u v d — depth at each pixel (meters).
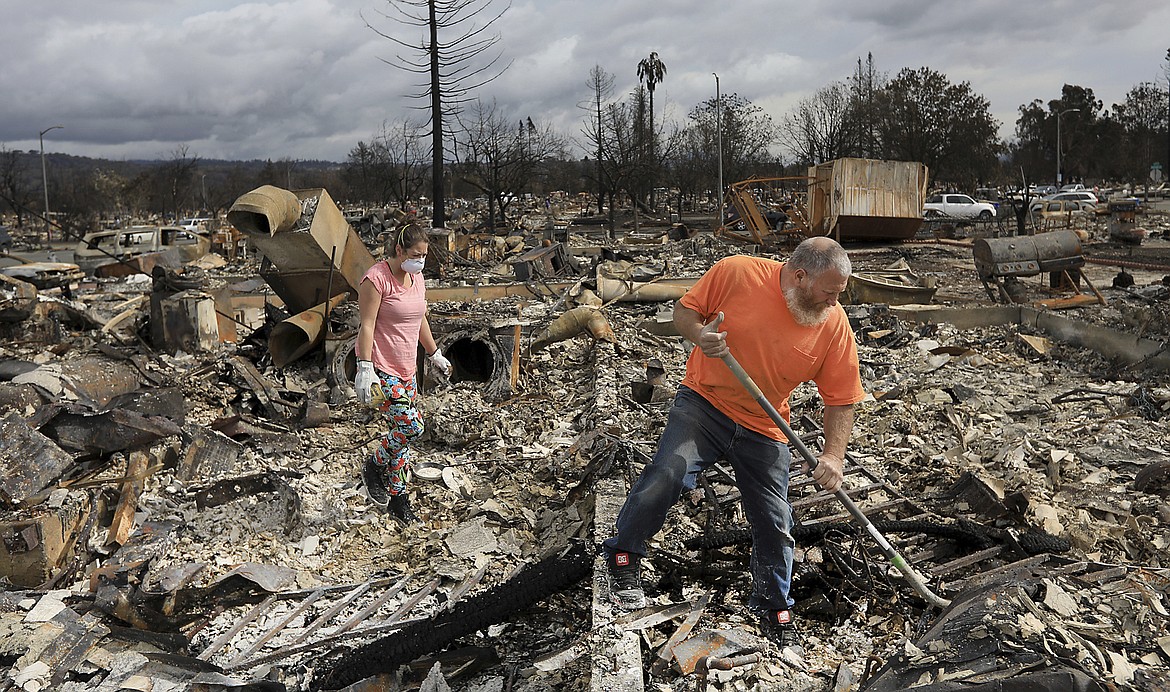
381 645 3.94
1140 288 16.09
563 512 5.46
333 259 8.84
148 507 5.42
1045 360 9.48
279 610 4.47
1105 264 21.02
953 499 4.94
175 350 10.21
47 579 4.54
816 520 4.57
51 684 3.66
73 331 12.02
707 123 48.25
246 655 4.05
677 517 4.88
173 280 10.48
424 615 4.37
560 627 4.15
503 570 4.80
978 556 4.20
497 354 8.48
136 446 6.02
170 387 7.28
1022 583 3.43
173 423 6.29
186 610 4.49
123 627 4.23
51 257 29.34
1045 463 5.78
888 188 26.73
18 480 5.23
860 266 21.08
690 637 3.59
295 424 7.31
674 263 20.98
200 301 10.32
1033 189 53.06
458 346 9.07
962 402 7.39
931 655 2.96
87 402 6.98
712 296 3.82
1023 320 11.34
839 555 4.25
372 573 4.84
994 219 35.91
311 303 9.91
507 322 11.25
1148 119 69.12
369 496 5.59
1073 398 7.68
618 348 9.81
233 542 5.07
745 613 3.95
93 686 3.64
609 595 3.82
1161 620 3.42
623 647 3.44
